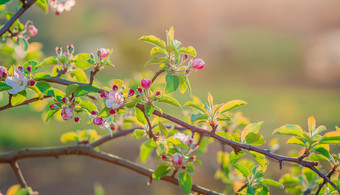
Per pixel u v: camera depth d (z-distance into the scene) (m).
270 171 5.66
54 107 1.54
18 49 2.70
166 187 6.10
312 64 22.80
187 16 28.08
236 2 31.98
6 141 7.22
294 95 15.62
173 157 1.77
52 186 5.97
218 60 25.06
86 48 24.98
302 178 2.18
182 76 1.65
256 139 1.65
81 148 2.23
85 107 1.58
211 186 5.93
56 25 28.22
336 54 22.36
